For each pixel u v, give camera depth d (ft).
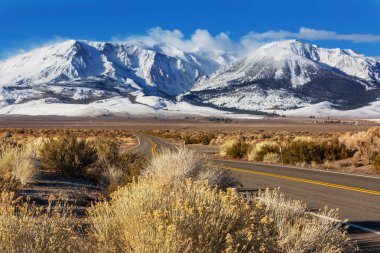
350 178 52.29
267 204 20.35
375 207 32.86
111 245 14.08
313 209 31.50
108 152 51.08
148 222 13.16
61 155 45.55
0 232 12.06
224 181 37.17
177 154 37.65
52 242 12.50
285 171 61.57
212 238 13.17
